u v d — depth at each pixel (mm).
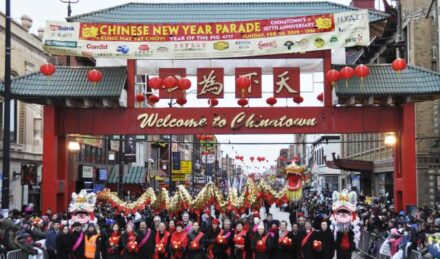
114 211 27672
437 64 32688
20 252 16594
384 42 38531
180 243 17703
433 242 14672
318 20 23156
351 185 55969
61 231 17812
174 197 24250
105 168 49531
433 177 32844
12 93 23156
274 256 17891
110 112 24672
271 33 23312
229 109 24312
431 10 33500
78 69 24750
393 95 23234
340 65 24312
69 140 26688
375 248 21547
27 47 34344
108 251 17625
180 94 24281
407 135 23859
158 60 25453
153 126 24422
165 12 25359
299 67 24594
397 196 24781
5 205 18844
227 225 18438
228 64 25281
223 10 25469
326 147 70812
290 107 24266
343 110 24234
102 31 23672
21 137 34312
